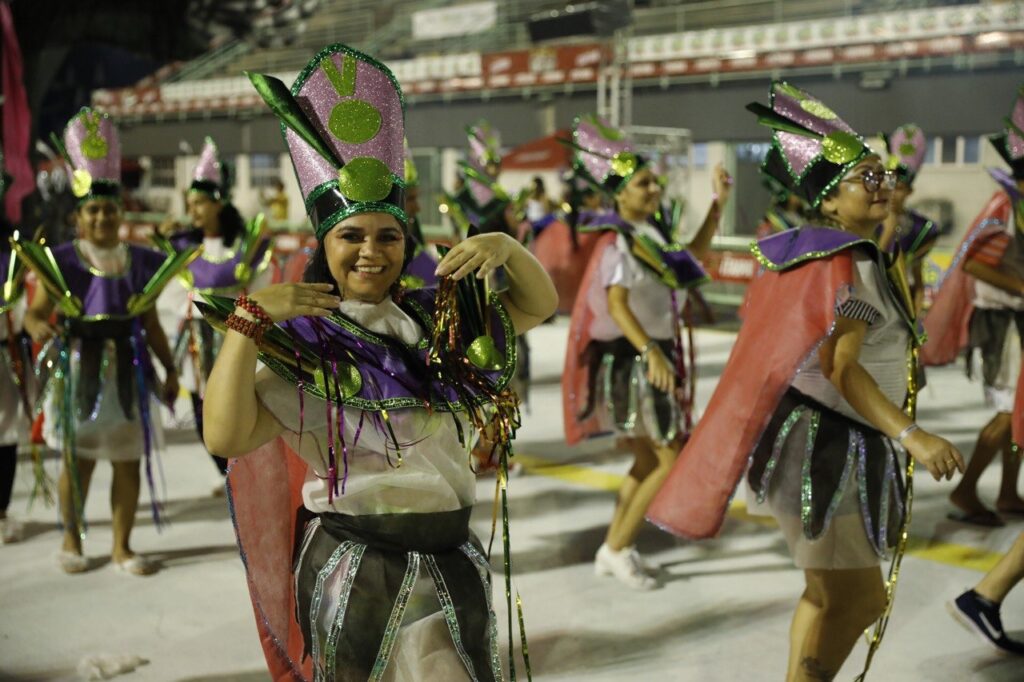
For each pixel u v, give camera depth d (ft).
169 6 51.57
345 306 6.71
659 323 13.94
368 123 6.50
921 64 40.47
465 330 6.95
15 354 15.90
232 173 18.44
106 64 85.97
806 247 9.00
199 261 18.08
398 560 6.66
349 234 6.52
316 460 6.73
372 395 6.50
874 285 8.86
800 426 9.17
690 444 9.75
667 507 9.74
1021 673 10.96
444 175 58.95
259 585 7.25
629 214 14.20
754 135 46.29
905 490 9.32
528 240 24.25
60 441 14.61
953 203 40.04
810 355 8.75
